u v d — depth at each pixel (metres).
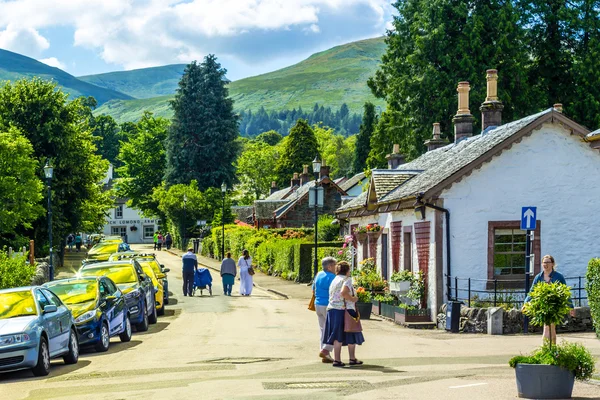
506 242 26.06
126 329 22.81
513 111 54.19
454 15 55.53
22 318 16.59
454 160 28.50
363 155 118.75
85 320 19.92
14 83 58.25
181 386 13.48
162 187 110.56
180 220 96.31
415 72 56.44
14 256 29.98
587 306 23.86
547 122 25.94
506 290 25.70
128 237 141.88
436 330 24.53
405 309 25.84
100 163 74.19
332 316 15.92
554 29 58.81
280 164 133.75
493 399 11.38
